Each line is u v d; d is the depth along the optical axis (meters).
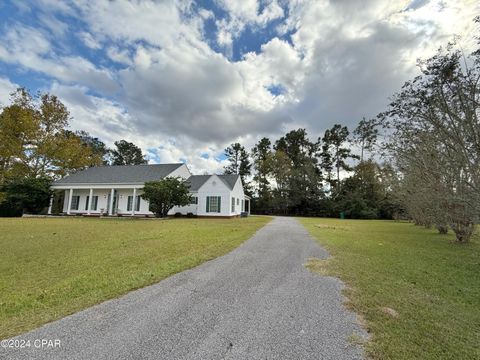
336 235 11.97
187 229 13.04
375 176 36.47
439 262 7.27
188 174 29.92
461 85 7.84
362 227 18.39
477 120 7.84
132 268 5.71
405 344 2.75
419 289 4.71
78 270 5.65
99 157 38.12
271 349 2.60
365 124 16.19
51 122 28.92
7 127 25.45
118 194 26.38
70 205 25.97
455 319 3.47
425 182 11.95
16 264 6.18
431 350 2.65
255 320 3.27
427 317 3.46
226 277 5.11
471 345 2.79
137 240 9.39
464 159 8.55
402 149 12.22
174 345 2.66
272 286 4.60
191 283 4.73
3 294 4.32
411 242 11.12
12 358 2.42
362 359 2.46
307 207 41.47
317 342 2.75
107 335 2.87
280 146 50.47
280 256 7.02
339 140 45.66
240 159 54.16
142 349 2.58
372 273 5.56
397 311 3.62
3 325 3.15
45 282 4.92
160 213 22.88
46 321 3.24
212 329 3.02
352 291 4.39
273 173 45.78
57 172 29.75
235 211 27.67
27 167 27.20
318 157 47.72
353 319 3.33
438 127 9.19
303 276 5.22
